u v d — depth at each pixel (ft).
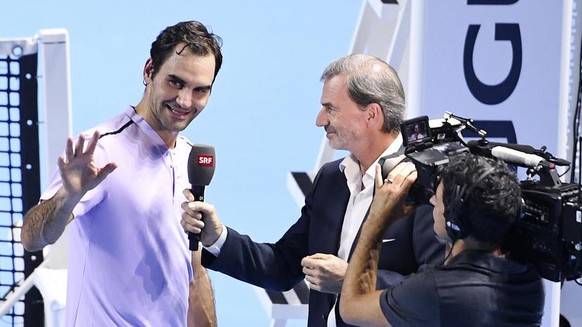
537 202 29.78
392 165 32.96
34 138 48.67
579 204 29.12
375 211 32.55
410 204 32.73
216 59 34.96
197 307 38.40
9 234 58.29
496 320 29.53
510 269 29.94
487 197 29.25
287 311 47.39
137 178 34.76
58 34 47.32
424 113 42.52
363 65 36.63
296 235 39.78
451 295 29.48
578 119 45.91
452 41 42.16
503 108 42.47
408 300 30.09
